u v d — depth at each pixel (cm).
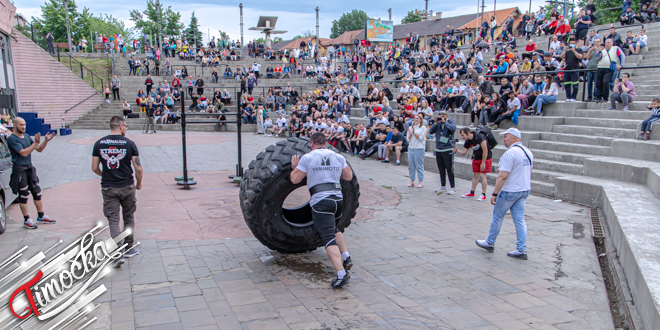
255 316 396
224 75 3186
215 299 431
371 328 376
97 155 512
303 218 565
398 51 2847
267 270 511
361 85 2620
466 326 382
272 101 2606
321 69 3175
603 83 1170
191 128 2552
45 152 1539
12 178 637
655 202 679
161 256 550
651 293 357
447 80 1645
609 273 522
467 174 1145
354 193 555
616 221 591
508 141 570
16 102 2270
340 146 1695
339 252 462
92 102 2800
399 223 725
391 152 1437
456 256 565
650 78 1334
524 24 2542
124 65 3378
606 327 385
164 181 1055
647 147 883
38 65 2514
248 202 514
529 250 589
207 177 1112
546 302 434
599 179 875
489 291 459
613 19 3416
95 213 749
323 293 449
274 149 532
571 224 713
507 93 1302
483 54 2278
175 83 2739
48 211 762
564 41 1858
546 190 928
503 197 557
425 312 409
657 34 1648
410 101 1642
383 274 503
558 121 1169
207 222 708
